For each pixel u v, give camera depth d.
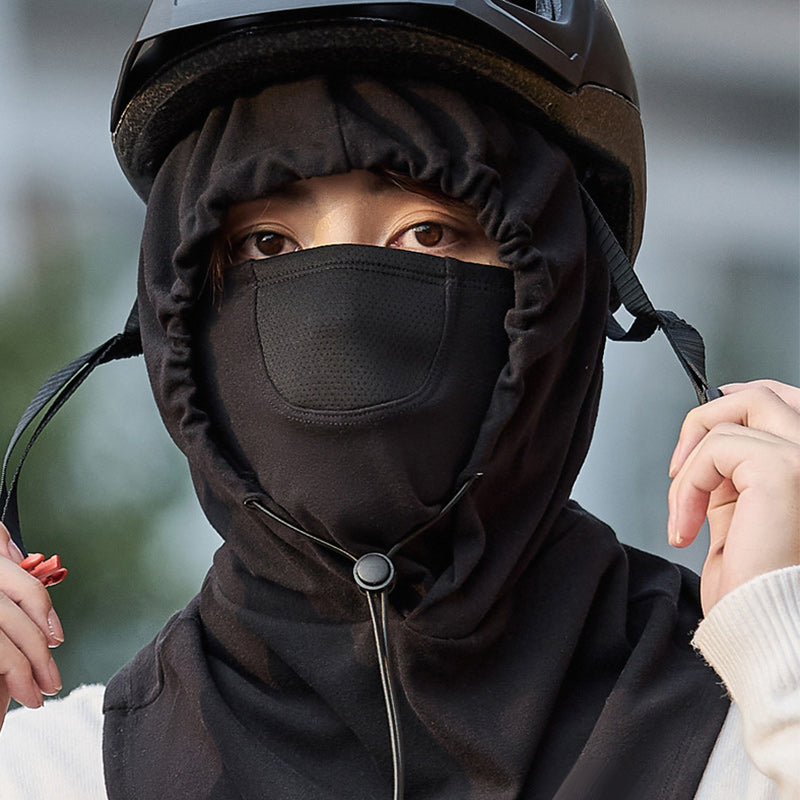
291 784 2.19
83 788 2.35
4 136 6.95
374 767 2.24
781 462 2.14
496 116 2.40
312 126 2.33
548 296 2.31
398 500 2.25
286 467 2.28
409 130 2.32
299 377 2.29
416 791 2.22
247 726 2.28
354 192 2.35
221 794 2.21
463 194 2.30
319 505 2.25
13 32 7.64
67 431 4.94
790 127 8.36
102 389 5.03
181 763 2.27
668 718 2.19
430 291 2.33
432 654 2.22
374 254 2.31
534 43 2.36
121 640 4.79
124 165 2.65
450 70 2.35
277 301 2.33
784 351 7.19
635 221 2.69
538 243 2.36
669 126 8.34
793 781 1.93
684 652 2.32
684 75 8.43
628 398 6.03
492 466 2.31
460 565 2.24
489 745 2.18
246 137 2.38
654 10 8.52
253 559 2.37
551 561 2.38
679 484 2.23
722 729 2.19
